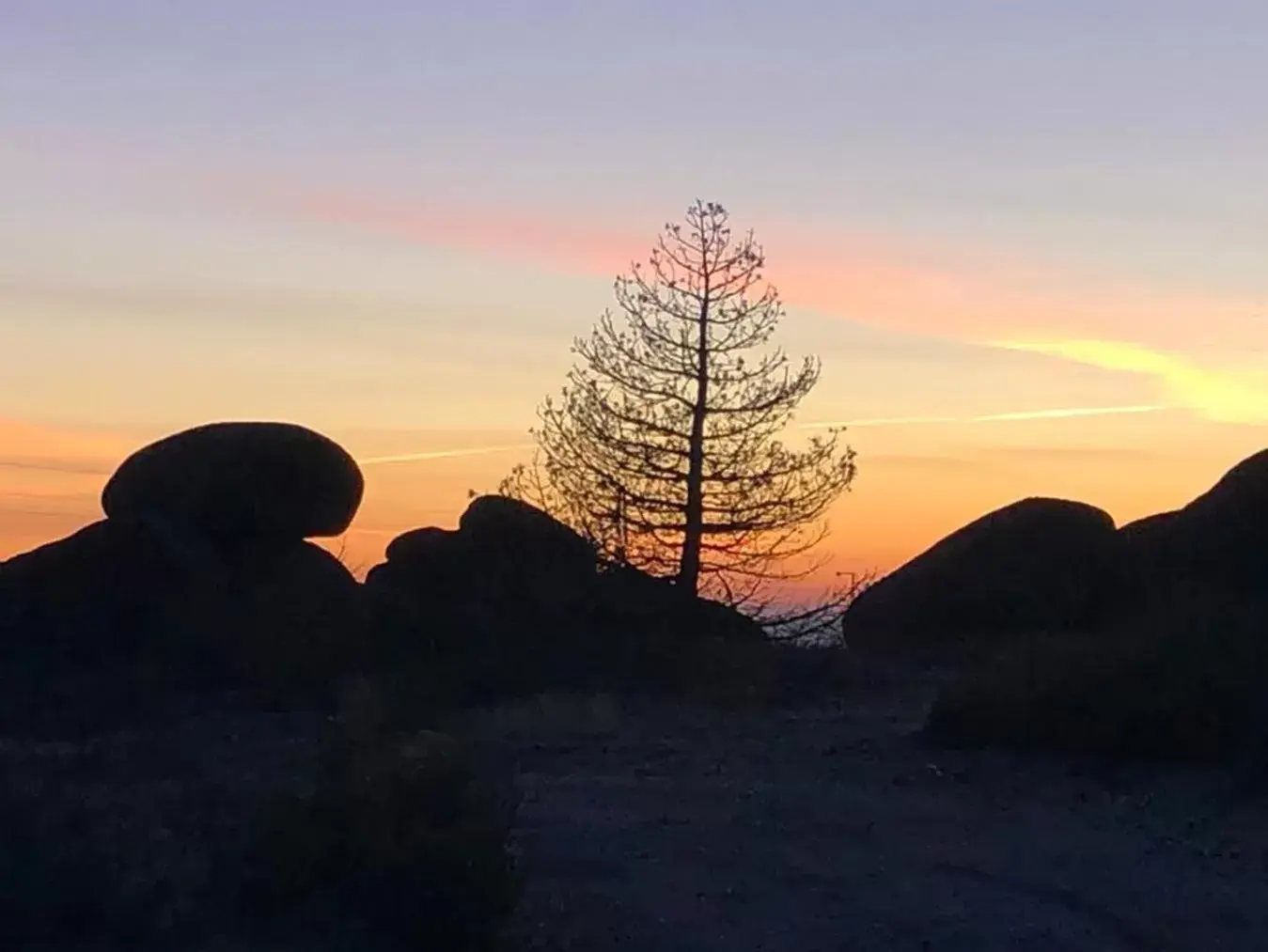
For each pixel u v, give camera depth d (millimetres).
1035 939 11422
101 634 27469
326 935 10062
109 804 13055
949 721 20453
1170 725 18547
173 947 9758
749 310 34500
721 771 19016
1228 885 13281
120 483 32188
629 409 33969
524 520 31609
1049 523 32406
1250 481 30375
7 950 9406
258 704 25172
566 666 27406
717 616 31500
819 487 34125
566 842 14320
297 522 31938
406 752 14016
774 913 12016
